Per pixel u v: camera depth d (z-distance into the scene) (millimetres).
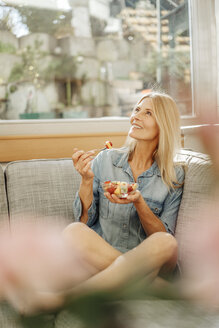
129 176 1470
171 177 1411
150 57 2193
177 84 2193
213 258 224
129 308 254
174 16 2213
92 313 242
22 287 304
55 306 264
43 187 1513
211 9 2119
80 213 1402
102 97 2119
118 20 2119
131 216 1398
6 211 1446
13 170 1533
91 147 1932
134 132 1430
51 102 2027
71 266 411
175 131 1448
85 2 2047
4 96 1930
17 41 1937
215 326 271
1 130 1853
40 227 297
